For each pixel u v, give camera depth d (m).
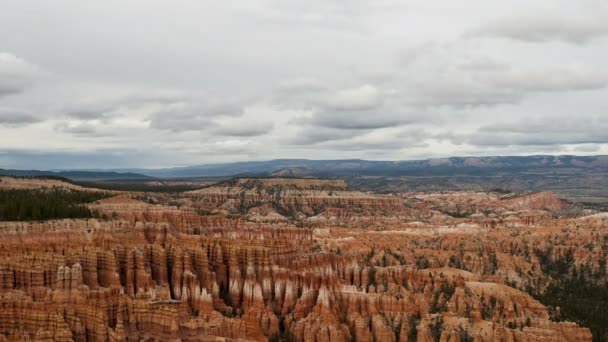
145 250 181.00
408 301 178.38
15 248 170.38
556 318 183.88
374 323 168.38
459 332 165.50
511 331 165.50
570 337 171.00
